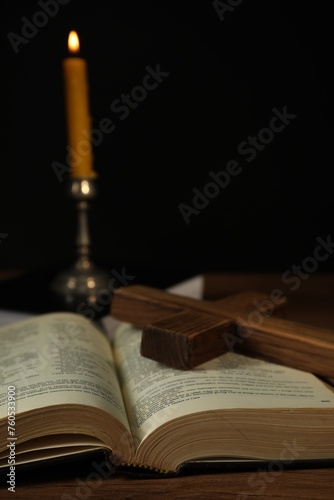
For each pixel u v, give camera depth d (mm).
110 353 783
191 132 1301
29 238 1350
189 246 1347
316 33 1257
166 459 644
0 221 1344
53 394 648
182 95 1289
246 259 1350
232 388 678
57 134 1305
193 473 651
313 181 1310
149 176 1320
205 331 725
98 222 1338
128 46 1275
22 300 954
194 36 1270
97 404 645
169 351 719
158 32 1271
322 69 1268
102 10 1266
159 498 620
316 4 1247
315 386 695
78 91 971
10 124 1307
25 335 779
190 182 1320
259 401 657
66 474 651
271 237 1338
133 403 685
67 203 1332
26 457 635
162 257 1353
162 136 1305
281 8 1254
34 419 630
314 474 650
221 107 1290
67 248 1349
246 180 1315
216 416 643
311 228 1329
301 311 998
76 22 1270
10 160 1319
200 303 805
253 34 1265
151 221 1339
